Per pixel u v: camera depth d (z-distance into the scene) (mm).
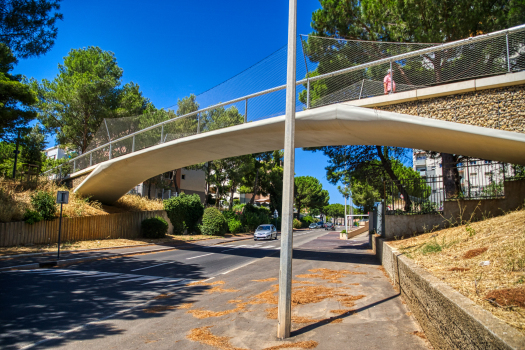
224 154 18422
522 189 10484
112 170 20906
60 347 4574
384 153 21703
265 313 6168
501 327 2602
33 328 5383
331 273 10867
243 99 15359
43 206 18250
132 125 23141
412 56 11523
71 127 30312
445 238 8977
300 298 7152
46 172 27656
